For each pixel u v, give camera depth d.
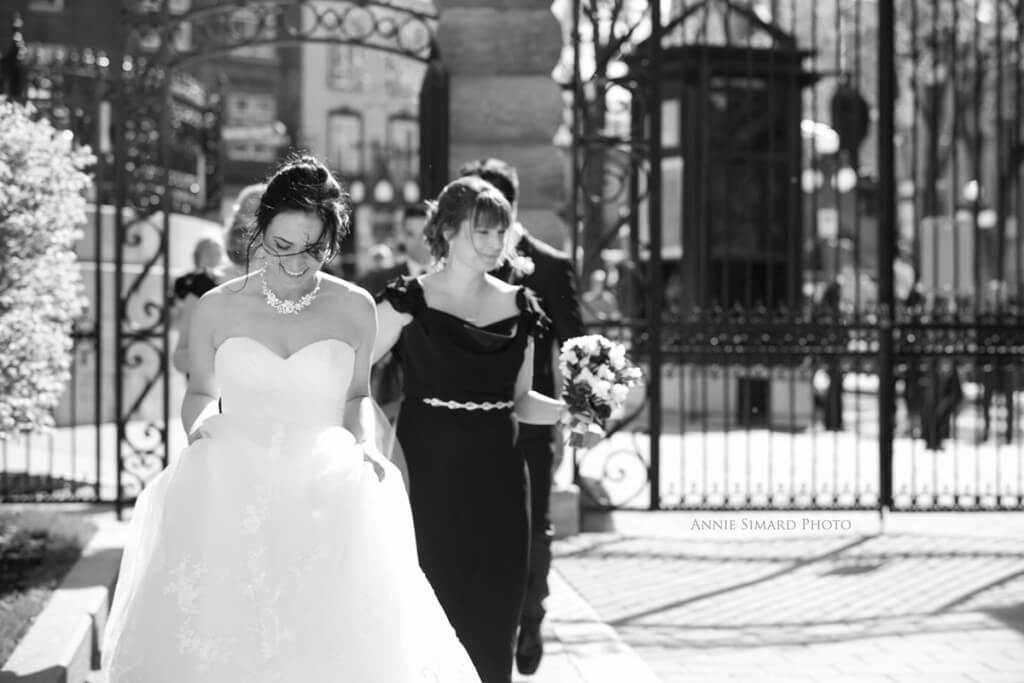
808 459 14.20
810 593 7.71
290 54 45.28
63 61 10.35
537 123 10.23
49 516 8.15
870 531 9.77
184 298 7.25
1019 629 6.77
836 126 14.30
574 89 9.91
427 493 4.62
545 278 5.86
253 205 6.72
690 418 18.72
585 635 6.55
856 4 10.81
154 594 3.89
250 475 3.97
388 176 40.00
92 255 15.24
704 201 12.96
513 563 4.64
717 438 16.27
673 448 15.08
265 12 10.02
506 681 4.60
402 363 4.80
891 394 10.26
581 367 4.69
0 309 6.12
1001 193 11.74
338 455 4.05
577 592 7.79
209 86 44.25
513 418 4.78
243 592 3.86
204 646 3.81
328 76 45.69
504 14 10.23
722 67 16.42
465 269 4.73
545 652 6.21
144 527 4.07
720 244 16.94
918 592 7.70
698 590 7.82
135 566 4.07
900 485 12.15
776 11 11.59
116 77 9.95
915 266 12.18
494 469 4.64
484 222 4.68
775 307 17.19
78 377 15.18
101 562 6.92
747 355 10.48
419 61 10.21
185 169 17.64
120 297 9.67
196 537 3.93
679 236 17.50
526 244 5.89
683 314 10.52
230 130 42.09
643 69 10.05
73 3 10.22
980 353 10.62
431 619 4.09
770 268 12.09
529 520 4.76
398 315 4.69
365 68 46.19
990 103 21.69
